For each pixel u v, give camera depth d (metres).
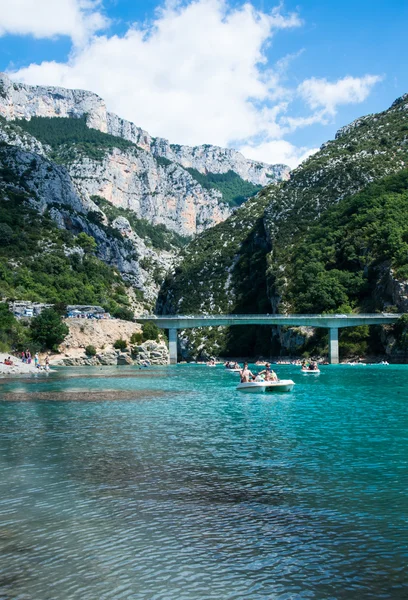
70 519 17.03
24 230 186.00
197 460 24.19
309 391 56.31
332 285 156.25
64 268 174.75
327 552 14.65
